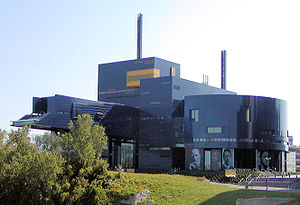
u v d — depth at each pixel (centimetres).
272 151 19138
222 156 18000
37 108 17888
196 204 6506
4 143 7038
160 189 7394
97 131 7706
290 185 10106
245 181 11862
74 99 18088
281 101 19375
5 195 6366
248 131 18138
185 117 18950
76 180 6756
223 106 18212
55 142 15125
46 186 6359
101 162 7388
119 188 7325
